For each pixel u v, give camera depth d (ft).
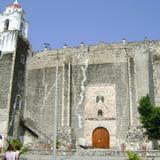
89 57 130.62
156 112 85.40
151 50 124.67
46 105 127.65
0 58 128.77
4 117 117.50
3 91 122.31
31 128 121.08
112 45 129.49
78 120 123.13
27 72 136.15
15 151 45.16
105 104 121.90
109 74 125.29
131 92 119.14
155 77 120.78
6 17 141.49
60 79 129.90
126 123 116.67
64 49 135.23
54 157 60.85
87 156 92.02
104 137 118.52
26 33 144.77
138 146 108.58
